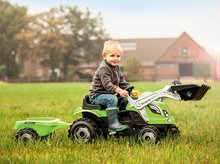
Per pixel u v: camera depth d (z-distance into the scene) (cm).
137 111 684
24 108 1382
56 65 8662
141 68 7844
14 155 582
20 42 8700
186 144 650
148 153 581
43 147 643
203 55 8406
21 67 8950
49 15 8706
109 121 681
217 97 1817
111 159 552
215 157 557
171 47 8481
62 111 1256
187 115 1061
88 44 8700
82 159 552
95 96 705
